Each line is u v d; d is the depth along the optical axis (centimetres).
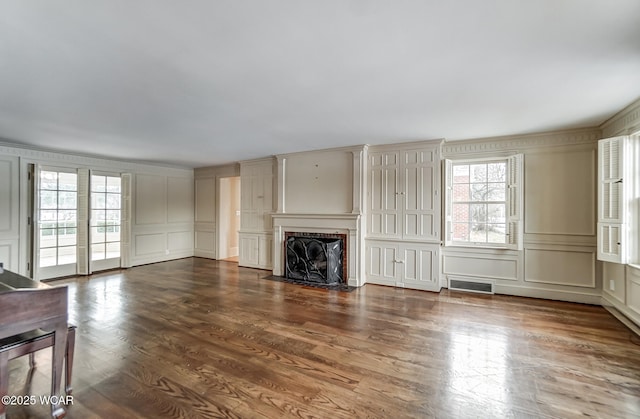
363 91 267
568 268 405
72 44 189
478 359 251
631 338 291
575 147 398
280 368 236
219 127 382
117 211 616
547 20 166
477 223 462
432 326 321
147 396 199
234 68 224
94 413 182
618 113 326
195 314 354
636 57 206
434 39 186
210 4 152
